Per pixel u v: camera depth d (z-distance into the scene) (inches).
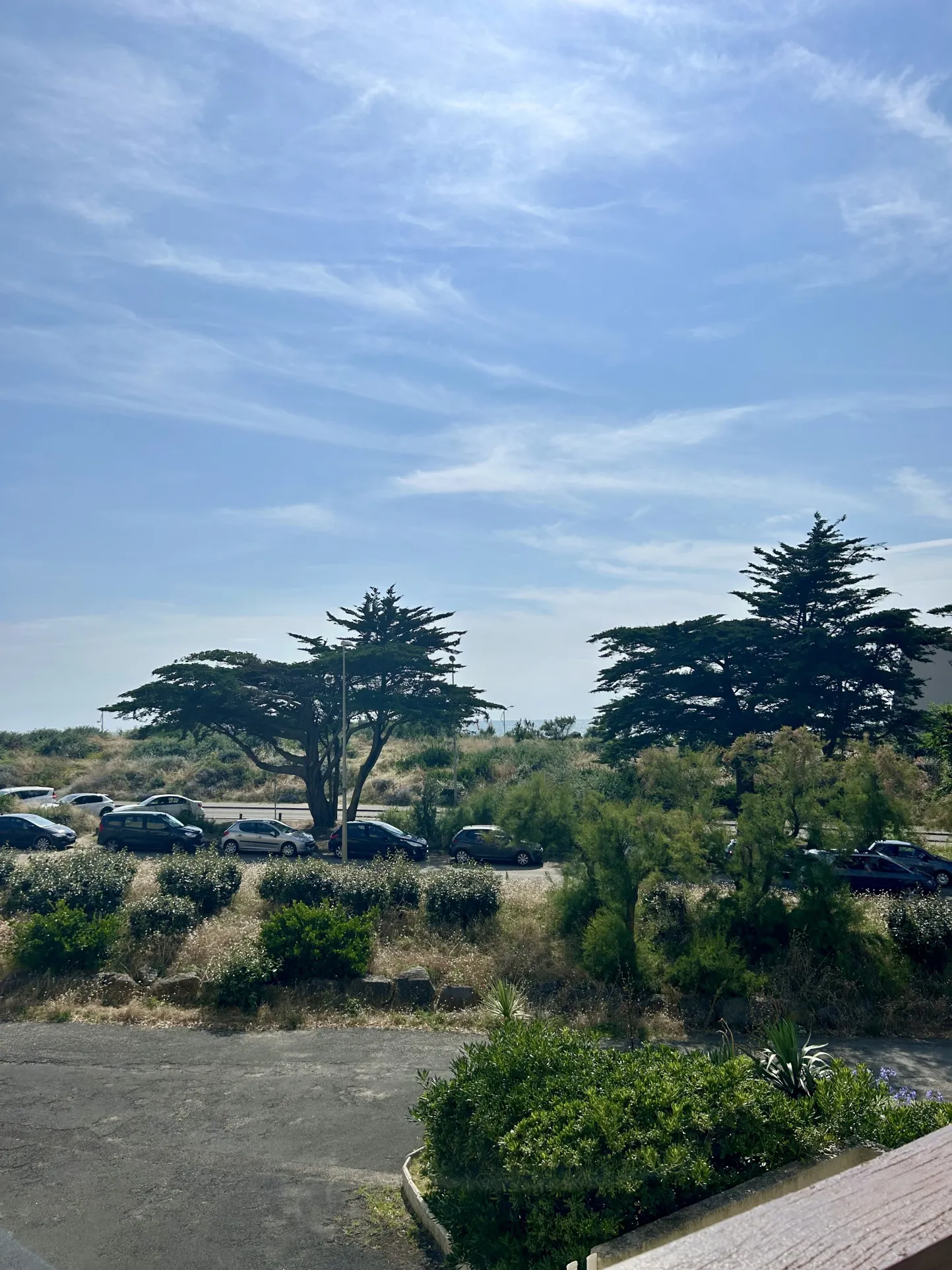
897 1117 259.1
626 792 1686.8
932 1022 773.3
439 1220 317.1
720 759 1386.6
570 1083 297.0
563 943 876.6
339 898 973.2
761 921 847.1
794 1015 754.2
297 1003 756.6
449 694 2074.3
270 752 3105.3
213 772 2864.2
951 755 1305.4
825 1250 68.1
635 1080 287.6
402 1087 584.1
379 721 2092.8
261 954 784.9
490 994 733.3
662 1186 243.0
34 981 787.4
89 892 949.8
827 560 1937.7
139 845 1700.3
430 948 889.5
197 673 2012.8
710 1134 261.7
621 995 780.6
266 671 2026.3
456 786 2333.9
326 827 2087.8
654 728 2014.0
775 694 1850.4
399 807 2370.8
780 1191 228.8
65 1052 646.5
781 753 916.0
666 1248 70.1
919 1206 74.8
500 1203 281.9
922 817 1212.5
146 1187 445.1
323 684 2055.9
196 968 805.2
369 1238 397.7
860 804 853.8
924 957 833.5
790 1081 320.8
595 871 895.1
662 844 865.5
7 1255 382.0
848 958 807.7
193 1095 568.4
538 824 1074.7
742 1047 705.6
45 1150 487.2
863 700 1871.3
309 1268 373.7
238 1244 392.2
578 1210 244.4
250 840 1707.7
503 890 1041.5
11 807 2110.0
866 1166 83.7
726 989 780.0
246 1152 486.6
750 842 862.5
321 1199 433.7
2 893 1024.2
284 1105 552.7
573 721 3535.9
